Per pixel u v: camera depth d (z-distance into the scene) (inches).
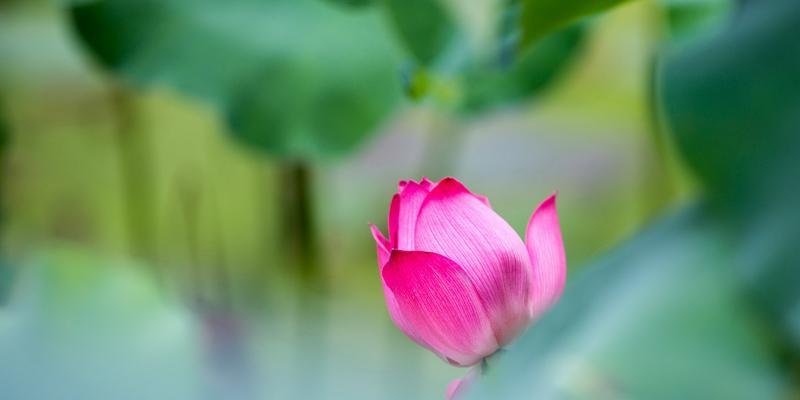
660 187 90.1
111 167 138.7
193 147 137.3
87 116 139.3
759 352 50.3
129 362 54.3
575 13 59.4
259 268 104.9
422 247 58.5
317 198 111.0
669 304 50.9
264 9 87.8
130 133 111.3
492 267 57.9
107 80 106.3
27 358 53.9
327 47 86.6
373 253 127.3
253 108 85.0
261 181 124.1
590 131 161.2
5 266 57.1
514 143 160.7
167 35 85.9
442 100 77.7
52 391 53.3
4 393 53.1
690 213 52.0
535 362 50.6
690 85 52.1
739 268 50.8
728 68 51.9
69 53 143.0
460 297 57.6
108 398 53.5
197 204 110.5
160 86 85.0
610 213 135.0
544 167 151.9
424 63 77.8
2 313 55.2
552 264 58.4
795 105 51.3
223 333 61.4
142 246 111.2
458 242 58.1
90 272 56.4
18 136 134.1
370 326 86.4
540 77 82.8
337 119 85.1
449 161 102.4
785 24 51.9
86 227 128.6
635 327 50.8
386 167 144.3
